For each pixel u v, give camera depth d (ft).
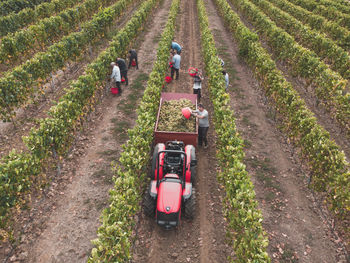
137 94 51.96
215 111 38.09
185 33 88.63
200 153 37.91
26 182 26.22
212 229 27.22
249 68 64.18
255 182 32.86
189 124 34.50
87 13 87.76
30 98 45.34
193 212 26.96
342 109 41.75
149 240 25.80
